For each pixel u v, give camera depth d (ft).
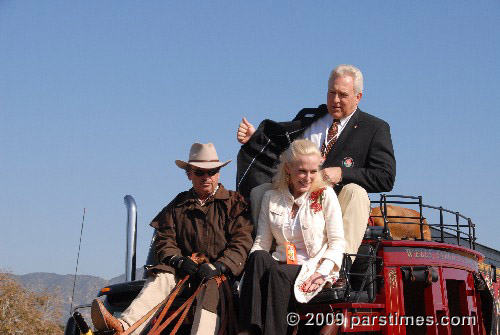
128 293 33.06
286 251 26.53
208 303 25.54
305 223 26.86
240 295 24.73
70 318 31.42
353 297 26.81
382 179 31.83
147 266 28.37
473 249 34.58
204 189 28.35
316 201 27.14
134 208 39.22
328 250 26.21
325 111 34.63
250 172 34.27
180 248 28.43
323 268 25.36
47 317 274.36
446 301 29.73
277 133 34.60
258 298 24.11
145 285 27.61
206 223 28.22
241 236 27.66
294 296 24.90
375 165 32.35
